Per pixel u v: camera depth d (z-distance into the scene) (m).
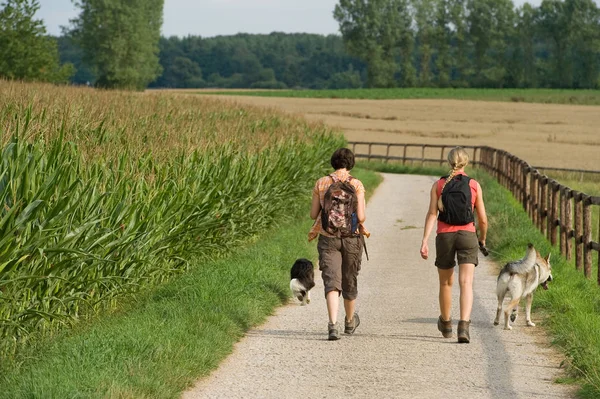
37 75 122.81
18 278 19.03
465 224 22.98
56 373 16.88
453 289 31.78
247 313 24.64
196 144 36.62
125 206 24.77
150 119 45.91
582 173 114.31
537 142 197.38
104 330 21.17
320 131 75.31
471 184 23.28
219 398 17.34
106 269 24.62
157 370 17.73
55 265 20.91
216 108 75.56
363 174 94.50
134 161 29.73
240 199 37.91
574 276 31.86
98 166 25.84
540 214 48.16
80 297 22.23
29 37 122.69
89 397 15.32
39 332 21.47
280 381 18.72
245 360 20.64
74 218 22.81
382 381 18.77
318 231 23.64
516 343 22.75
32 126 24.95
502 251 39.22
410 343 22.75
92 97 60.53
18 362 19.25
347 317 23.83
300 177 49.97
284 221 46.47
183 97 83.62
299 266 27.98
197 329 21.53
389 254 41.12
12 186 20.36
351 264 23.38
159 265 29.16
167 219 28.00
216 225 33.12
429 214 23.55
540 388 18.25
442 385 18.47
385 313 27.09
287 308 27.66
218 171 36.12
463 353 21.58
